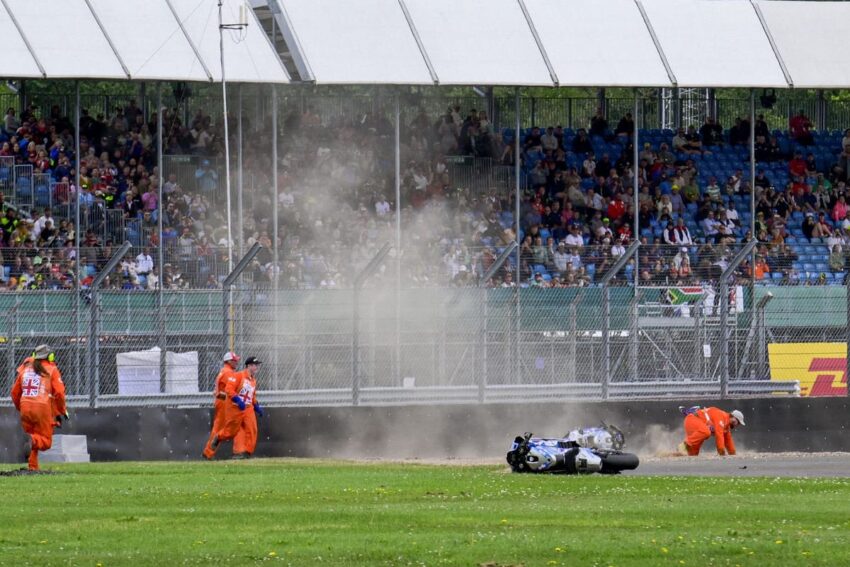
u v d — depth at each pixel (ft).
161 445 322.75
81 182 440.86
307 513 190.29
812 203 506.89
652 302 378.53
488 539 164.25
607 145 506.07
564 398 344.49
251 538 166.50
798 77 464.24
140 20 423.64
